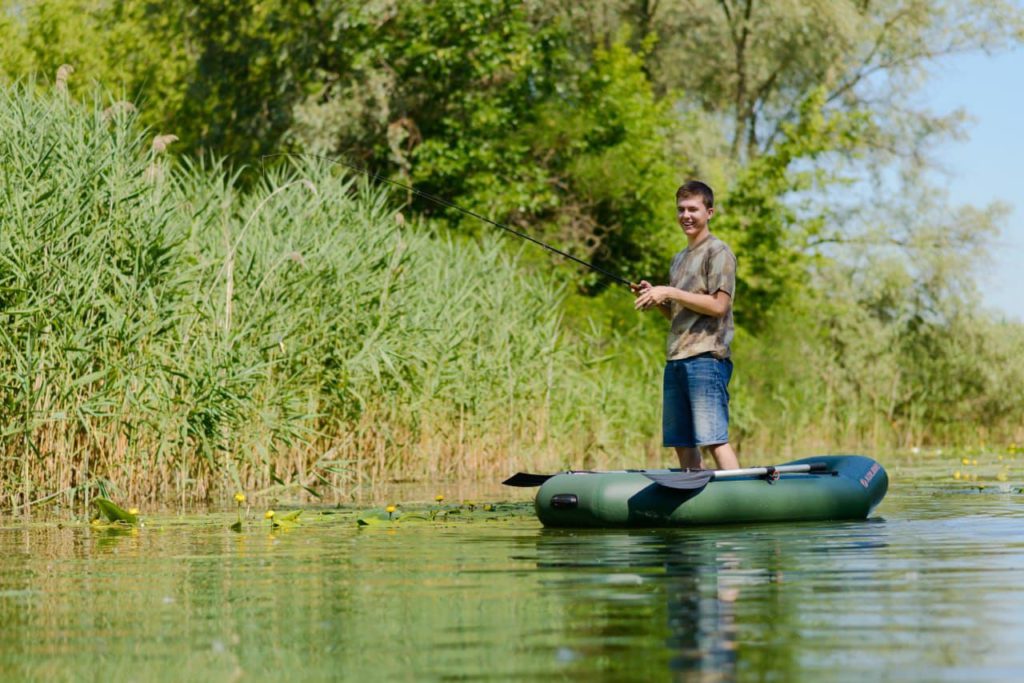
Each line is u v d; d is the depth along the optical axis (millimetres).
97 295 12539
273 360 14352
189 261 14109
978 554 7328
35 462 12109
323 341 15094
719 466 10125
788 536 8531
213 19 29891
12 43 32531
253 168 28656
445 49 28172
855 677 4164
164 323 12945
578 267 28750
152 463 13047
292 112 28547
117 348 12781
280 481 13547
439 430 17078
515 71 29203
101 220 12844
